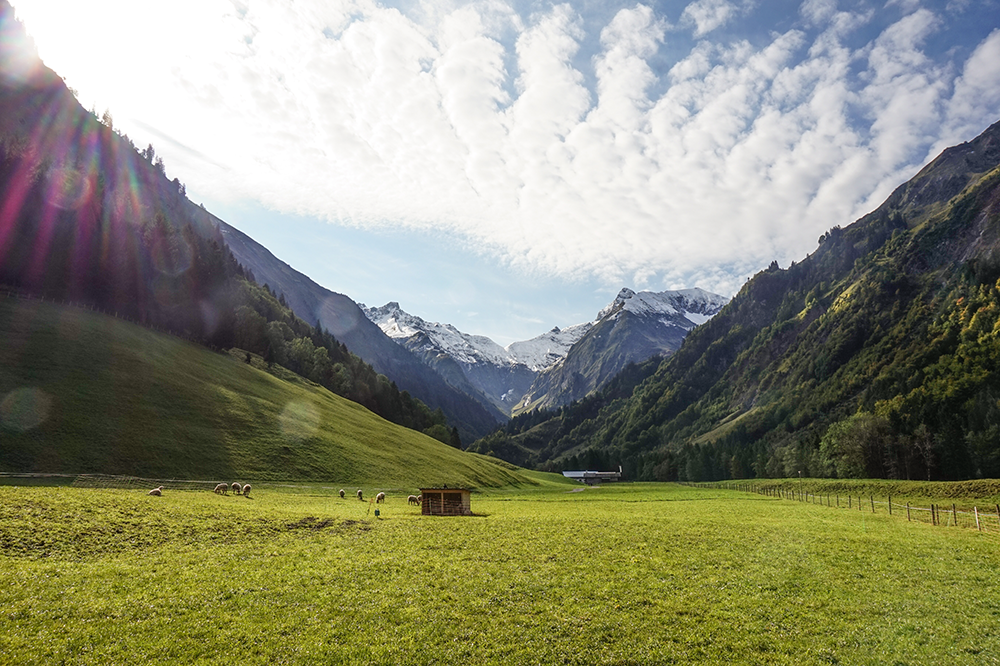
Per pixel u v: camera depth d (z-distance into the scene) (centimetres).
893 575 3500
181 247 18638
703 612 2803
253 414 10206
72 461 6575
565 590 3105
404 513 6397
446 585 3164
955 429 15575
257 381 13150
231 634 2403
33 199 16338
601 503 9162
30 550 3231
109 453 7044
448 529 5012
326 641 2381
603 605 2875
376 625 2566
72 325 10788
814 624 2658
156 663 2134
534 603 2891
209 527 4206
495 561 3734
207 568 3275
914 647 2406
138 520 4056
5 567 2927
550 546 4247
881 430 16425
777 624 2653
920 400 18350
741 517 6488
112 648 2219
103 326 11531
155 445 7656
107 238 16588
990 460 13962
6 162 17225
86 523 3772
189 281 17700
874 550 4253
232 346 17338
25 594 2627
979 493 8819
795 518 6475
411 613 2714
